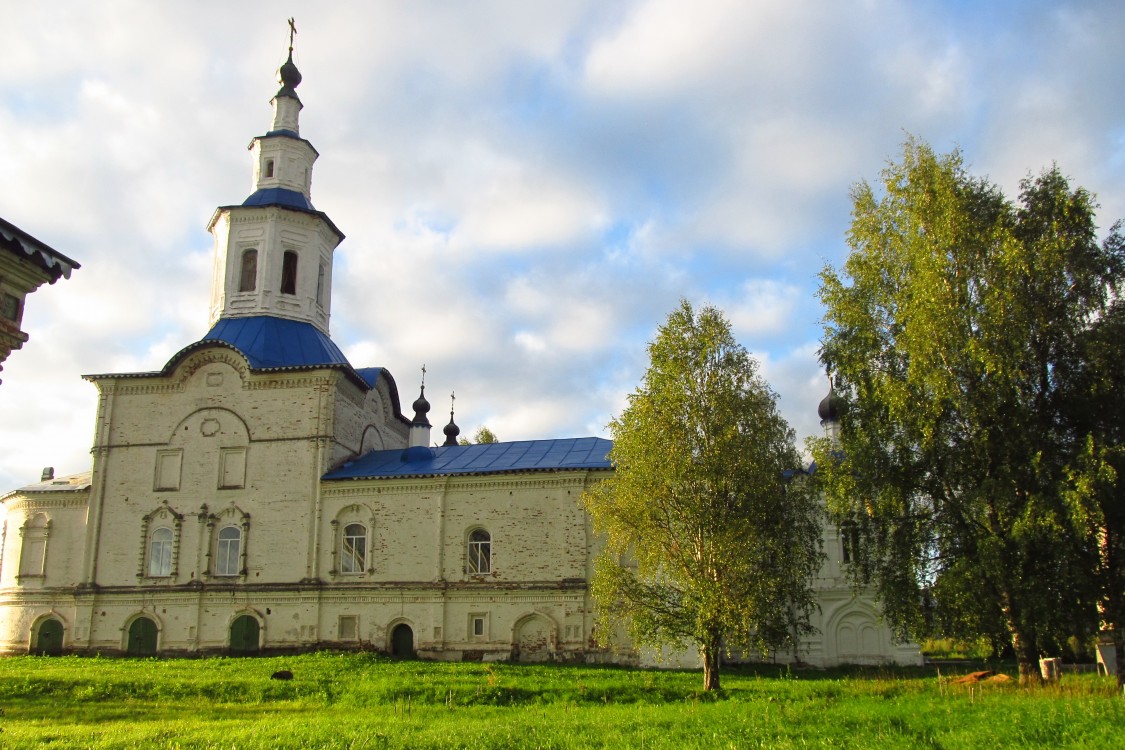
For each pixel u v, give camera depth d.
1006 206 26.00
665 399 28.50
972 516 24.83
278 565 41.59
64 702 25.98
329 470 42.66
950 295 25.02
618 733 18.20
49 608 43.41
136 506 43.47
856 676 31.36
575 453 42.72
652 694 27.23
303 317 47.81
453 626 39.53
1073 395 24.25
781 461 28.97
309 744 17.55
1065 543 22.47
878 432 26.53
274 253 47.75
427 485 41.34
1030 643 24.14
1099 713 17.19
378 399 49.28
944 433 25.25
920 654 37.91
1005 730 16.41
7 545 45.56
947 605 24.38
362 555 41.44
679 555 28.03
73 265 14.38
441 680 29.25
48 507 45.06
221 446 43.47
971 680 25.72
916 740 16.31
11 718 23.39
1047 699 19.19
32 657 40.75
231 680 29.08
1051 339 24.58
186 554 42.44
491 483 40.78
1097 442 22.80
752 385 29.42
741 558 26.94
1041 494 22.73
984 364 24.08
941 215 25.73
